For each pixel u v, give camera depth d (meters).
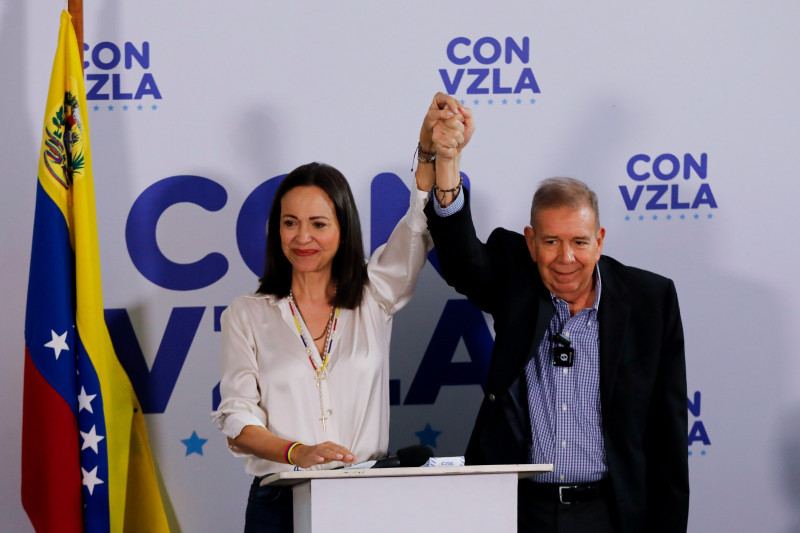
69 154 3.84
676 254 4.37
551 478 3.35
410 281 3.58
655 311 3.38
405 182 4.29
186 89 4.22
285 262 3.59
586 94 4.32
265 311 3.54
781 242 4.39
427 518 2.64
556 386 3.36
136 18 4.19
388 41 4.27
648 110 4.33
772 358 4.39
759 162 4.38
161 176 4.23
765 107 4.37
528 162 4.31
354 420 3.41
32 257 3.76
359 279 3.55
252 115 4.24
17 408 4.22
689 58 4.34
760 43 4.36
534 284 3.46
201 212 4.24
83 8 4.17
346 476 2.58
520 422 3.39
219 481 4.25
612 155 4.34
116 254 4.22
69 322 3.74
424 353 4.32
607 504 3.34
